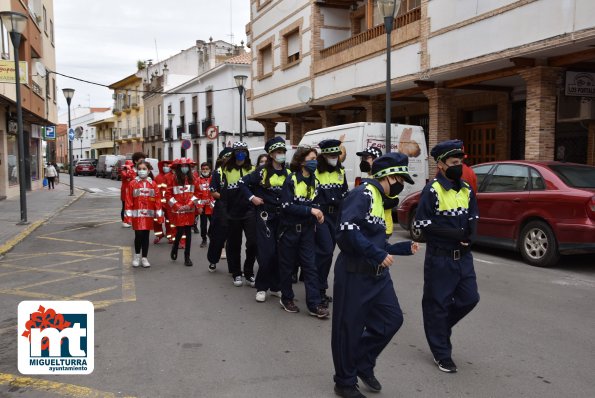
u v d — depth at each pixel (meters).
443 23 13.31
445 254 4.23
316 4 20.03
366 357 3.86
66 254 9.67
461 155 4.23
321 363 4.45
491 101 16.66
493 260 8.79
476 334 5.14
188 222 8.65
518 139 16.00
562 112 13.45
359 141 13.05
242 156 7.05
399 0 11.84
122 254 9.67
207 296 6.66
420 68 14.30
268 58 24.69
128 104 58.03
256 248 6.98
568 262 8.58
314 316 5.78
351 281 3.70
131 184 8.30
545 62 11.48
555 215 7.92
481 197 9.16
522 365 4.39
